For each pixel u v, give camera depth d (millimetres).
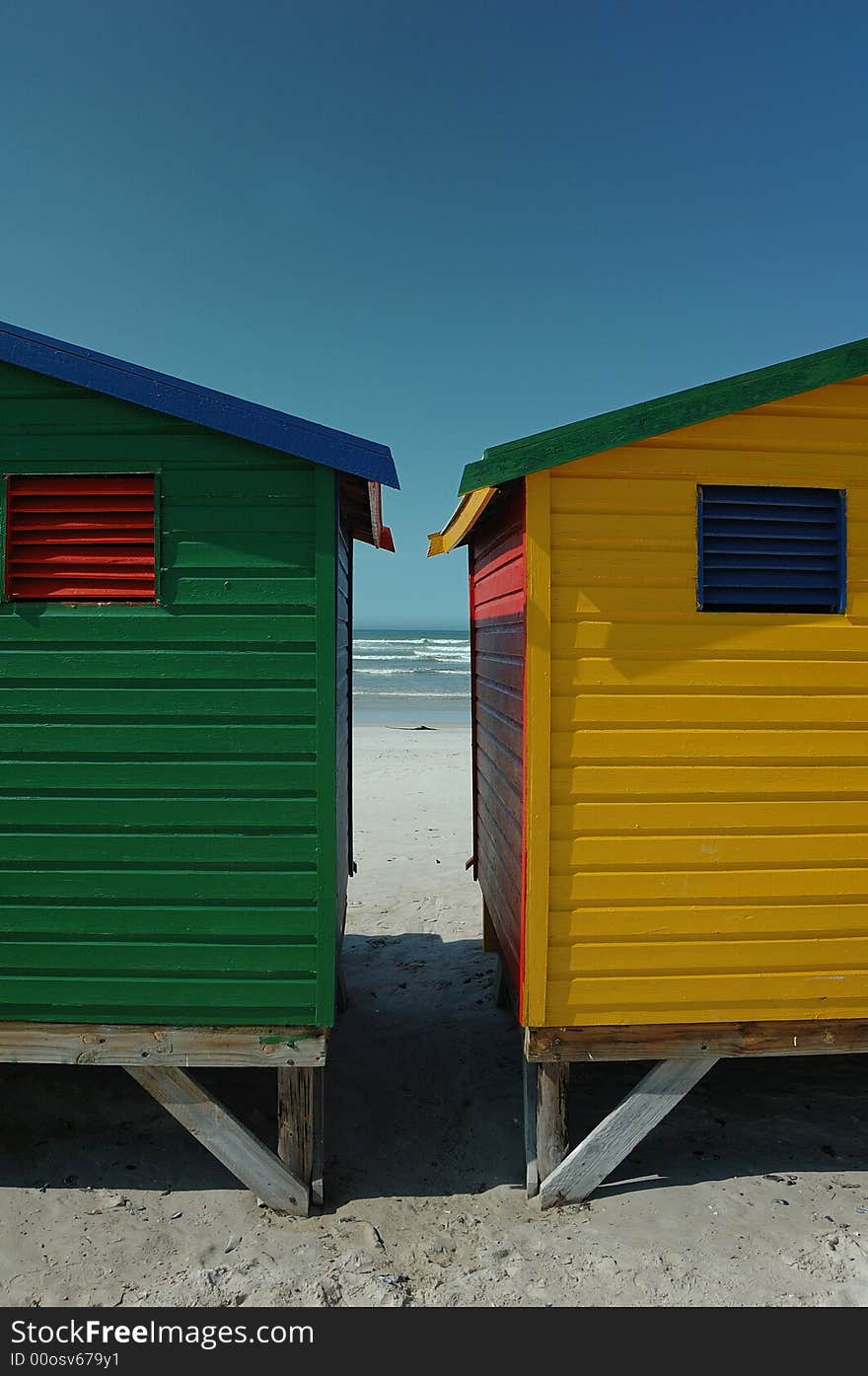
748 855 4312
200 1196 4484
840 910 4367
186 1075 4332
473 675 7473
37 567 4172
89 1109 5164
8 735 4156
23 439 4141
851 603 4328
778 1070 5914
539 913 4270
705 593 4297
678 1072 4426
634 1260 4012
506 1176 4730
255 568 4141
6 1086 5352
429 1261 4047
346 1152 4938
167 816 4180
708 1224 4266
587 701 4246
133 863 4203
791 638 4297
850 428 4316
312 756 4172
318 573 4137
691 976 4344
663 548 4250
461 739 23922
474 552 7203
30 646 4148
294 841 4191
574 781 4250
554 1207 4430
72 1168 4684
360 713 31719
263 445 4117
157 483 4125
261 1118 5215
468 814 13992
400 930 8820
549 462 4102
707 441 4250
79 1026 4281
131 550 4180
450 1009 6953
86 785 4172
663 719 4262
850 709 4332
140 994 4254
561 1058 4367
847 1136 5078
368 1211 4410
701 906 4320
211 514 4137
